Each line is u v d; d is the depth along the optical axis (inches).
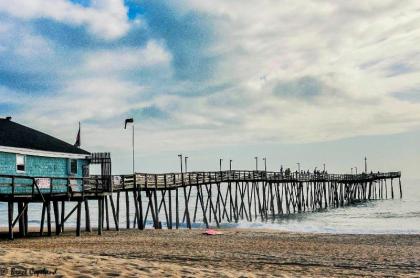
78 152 1206.3
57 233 1082.1
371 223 1914.4
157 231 1267.2
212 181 1846.7
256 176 2192.4
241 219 2114.9
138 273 395.2
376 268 631.2
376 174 3506.4
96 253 673.0
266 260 666.8
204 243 909.2
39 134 1226.0
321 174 2760.8
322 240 1098.7
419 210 2596.0
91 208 3341.5
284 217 2271.2
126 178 1327.5
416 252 844.6
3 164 1013.2
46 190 1052.5
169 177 1539.1
